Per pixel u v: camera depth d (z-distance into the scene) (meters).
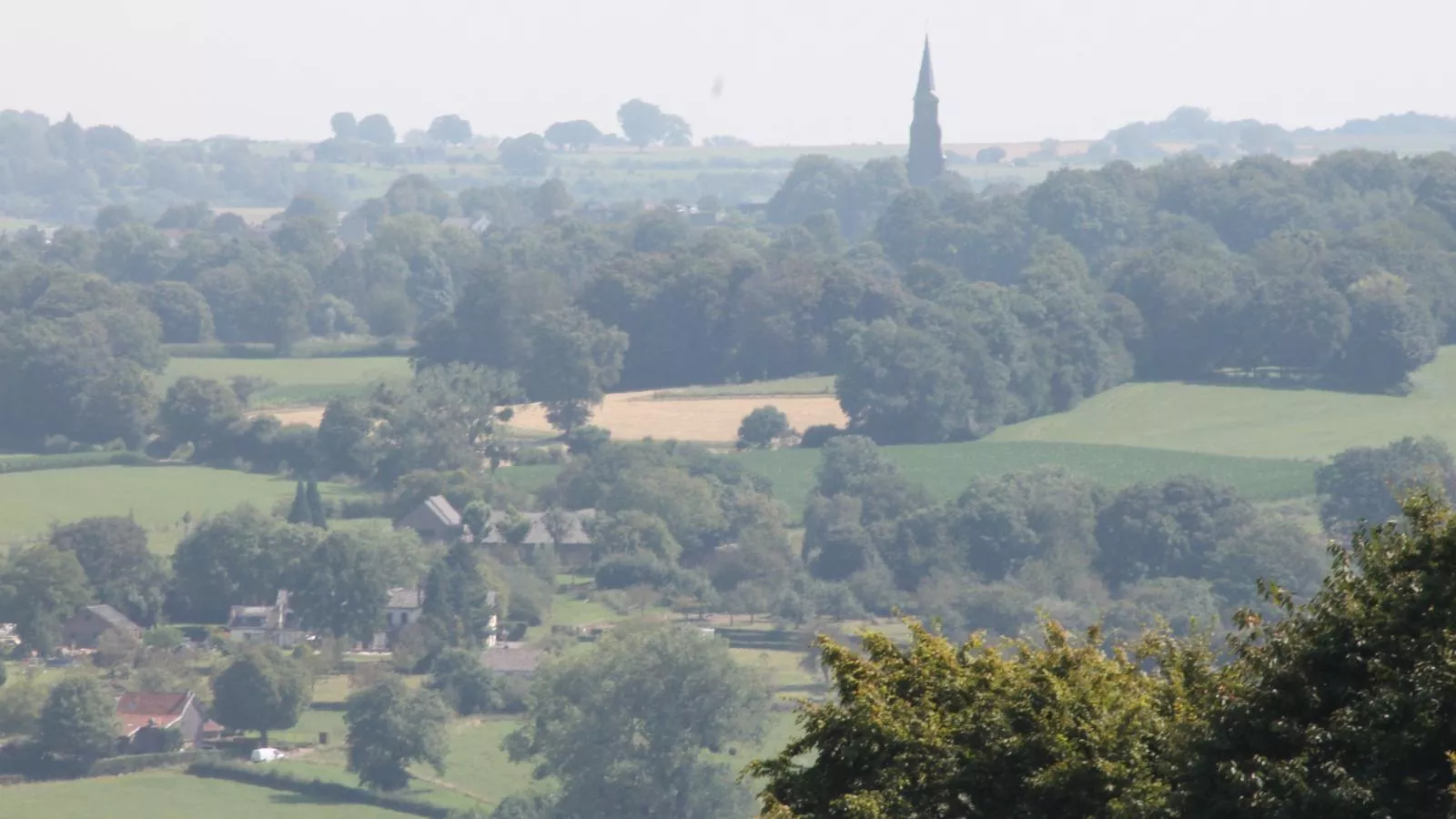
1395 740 82.12
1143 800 86.88
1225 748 86.81
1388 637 86.25
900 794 92.88
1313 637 88.50
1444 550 86.94
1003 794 93.25
